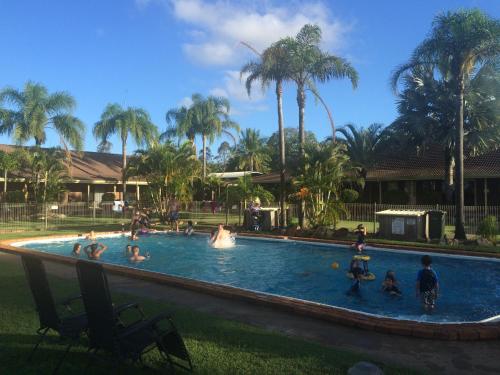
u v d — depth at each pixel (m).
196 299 8.38
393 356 5.52
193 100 48.56
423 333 6.20
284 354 5.36
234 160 65.06
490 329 6.25
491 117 25.81
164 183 28.38
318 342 6.01
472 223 21.70
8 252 14.97
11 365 5.00
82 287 4.70
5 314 6.87
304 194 20.38
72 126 33.81
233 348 5.54
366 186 33.88
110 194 42.03
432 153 33.34
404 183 32.50
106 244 19.69
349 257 15.58
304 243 18.69
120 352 4.57
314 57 22.61
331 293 10.46
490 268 13.23
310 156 21.19
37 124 31.97
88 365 4.79
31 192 33.81
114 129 40.09
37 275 5.23
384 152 33.09
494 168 27.00
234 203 27.62
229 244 19.14
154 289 9.20
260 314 7.36
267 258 15.70
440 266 13.56
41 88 33.19
